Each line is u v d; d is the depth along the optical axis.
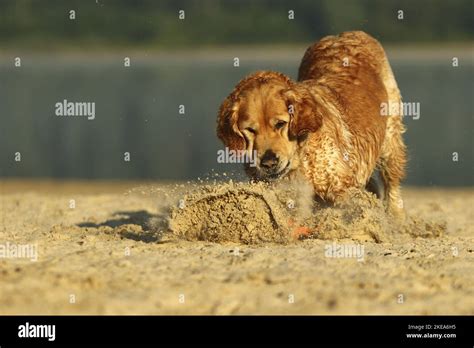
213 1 108.19
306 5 105.19
